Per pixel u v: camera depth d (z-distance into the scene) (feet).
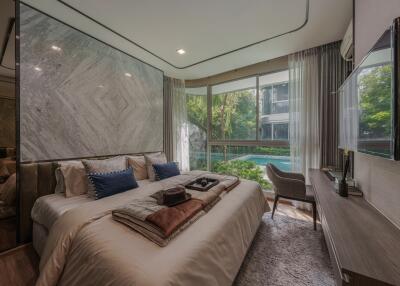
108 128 9.24
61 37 7.41
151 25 7.89
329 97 9.37
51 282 3.80
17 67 6.27
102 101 8.96
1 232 6.48
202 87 14.92
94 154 8.63
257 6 6.81
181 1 6.54
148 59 11.09
